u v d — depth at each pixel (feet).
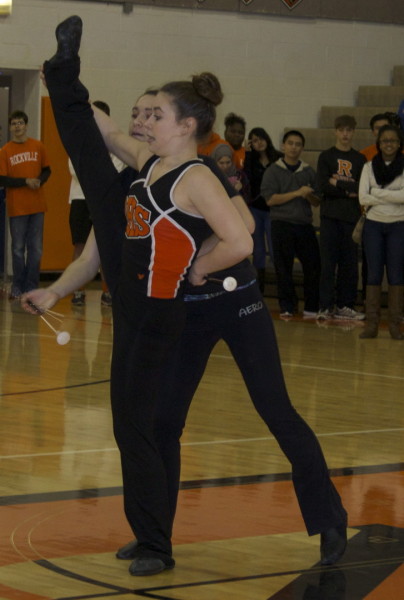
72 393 27.91
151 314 13.88
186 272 13.89
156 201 13.57
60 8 54.65
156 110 13.71
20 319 42.42
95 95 55.83
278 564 14.99
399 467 21.07
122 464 14.61
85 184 14.73
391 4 61.41
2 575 14.16
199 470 20.22
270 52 59.52
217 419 25.18
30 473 19.65
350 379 31.53
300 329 42.60
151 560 14.43
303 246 46.65
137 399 14.21
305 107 60.49
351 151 45.32
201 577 14.38
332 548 15.01
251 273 14.84
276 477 19.83
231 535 16.26
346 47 61.05
